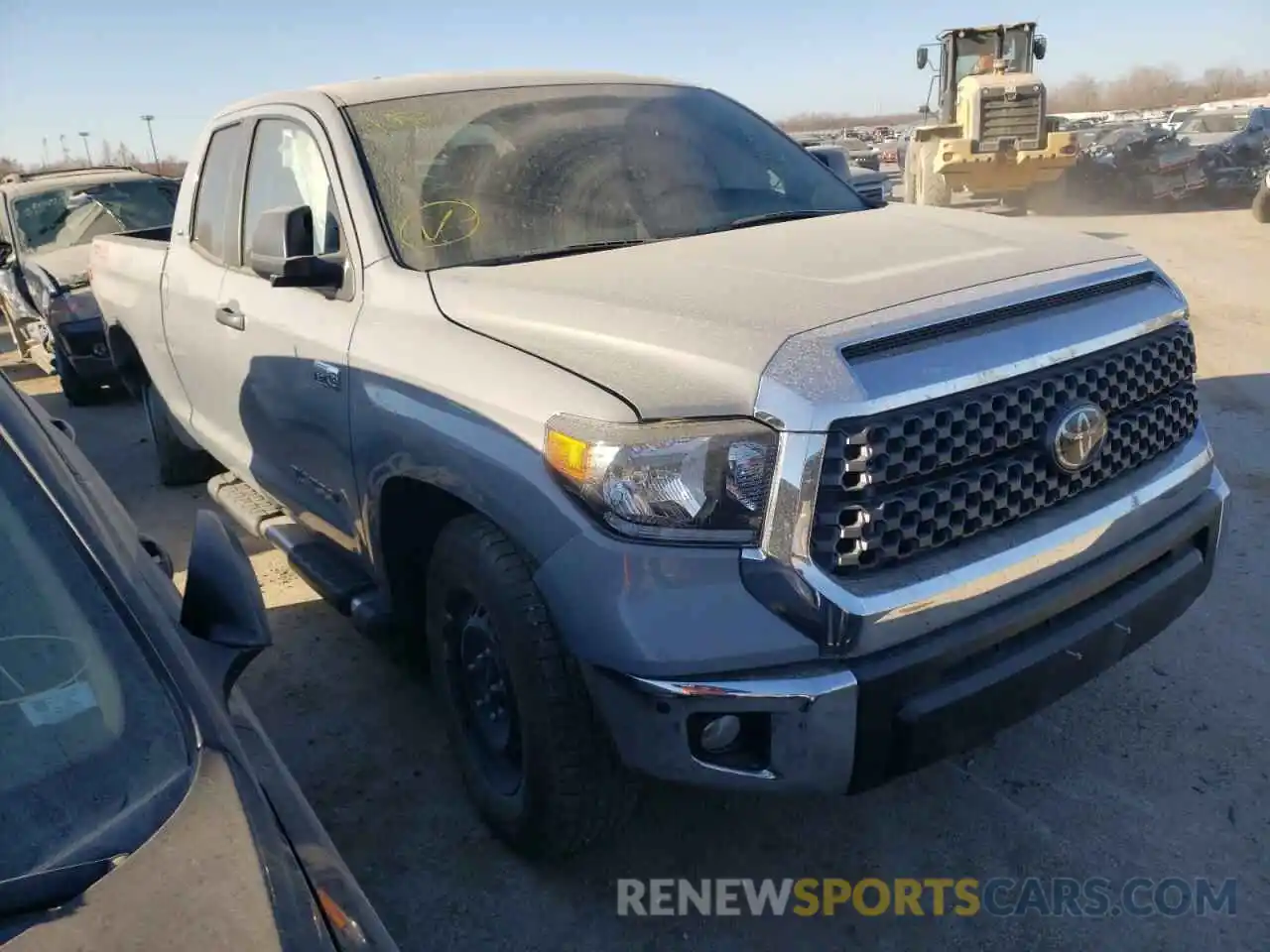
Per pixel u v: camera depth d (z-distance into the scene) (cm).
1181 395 281
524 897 276
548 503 232
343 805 316
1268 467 530
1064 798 300
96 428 794
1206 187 1866
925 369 222
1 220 984
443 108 351
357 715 364
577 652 232
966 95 1741
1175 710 336
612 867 285
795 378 212
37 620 151
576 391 232
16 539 158
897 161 2991
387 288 302
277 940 119
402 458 282
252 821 136
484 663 282
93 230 931
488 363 256
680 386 223
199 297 419
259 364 364
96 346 811
